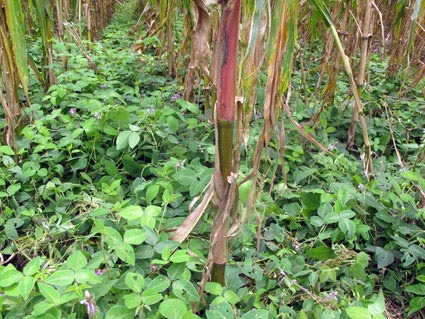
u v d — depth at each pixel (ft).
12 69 6.90
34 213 5.94
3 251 5.50
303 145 8.14
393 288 5.76
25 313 4.12
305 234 6.20
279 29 3.61
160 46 11.71
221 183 4.15
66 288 4.22
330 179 6.94
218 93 3.82
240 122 4.13
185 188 6.30
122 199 6.31
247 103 4.22
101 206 5.82
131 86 10.69
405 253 5.69
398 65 11.60
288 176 7.43
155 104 8.62
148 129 7.36
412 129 9.62
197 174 6.19
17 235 5.59
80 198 6.15
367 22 7.81
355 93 5.26
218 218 4.26
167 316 3.93
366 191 6.70
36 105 7.95
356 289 5.21
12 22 4.77
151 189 5.70
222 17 3.57
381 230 6.39
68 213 6.06
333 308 4.87
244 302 4.91
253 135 7.63
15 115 7.45
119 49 13.44
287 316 4.75
